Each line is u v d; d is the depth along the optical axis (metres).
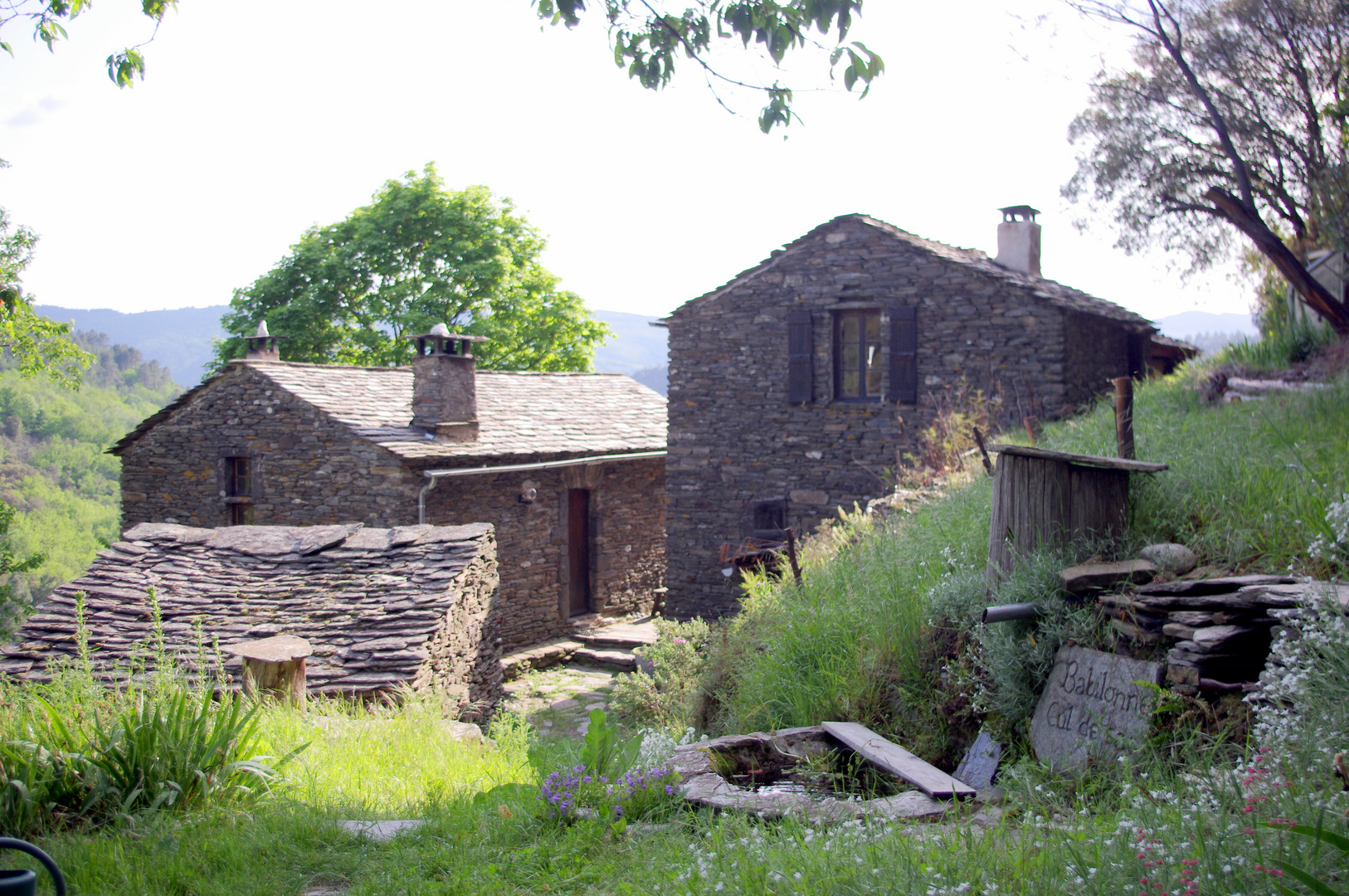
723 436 15.62
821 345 14.81
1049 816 3.66
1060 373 13.05
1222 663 4.09
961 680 5.14
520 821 4.12
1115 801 3.72
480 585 10.62
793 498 15.02
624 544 18.66
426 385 15.34
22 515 48.72
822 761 4.95
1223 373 10.21
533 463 16.20
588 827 3.87
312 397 15.34
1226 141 10.57
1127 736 4.10
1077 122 11.88
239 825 4.59
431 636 9.00
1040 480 5.29
